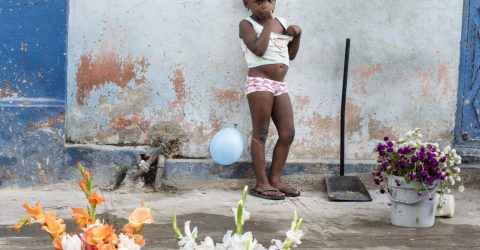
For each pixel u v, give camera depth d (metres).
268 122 6.32
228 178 6.64
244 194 2.20
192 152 6.64
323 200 6.37
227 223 5.39
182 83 6.58
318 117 6.82
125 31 6.44
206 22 6.55
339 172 6.80
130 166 6.46
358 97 6.87
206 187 6.61
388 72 6.89
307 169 6.76
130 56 6.47
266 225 5.36
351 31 6.79
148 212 2.13
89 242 2.02
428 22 6.89
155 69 6.52
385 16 6.83
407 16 6.86
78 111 6.43
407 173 5.32
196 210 5.79
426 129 6.96
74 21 6.35
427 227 5.43
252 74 6.28
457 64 6.96
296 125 6.79
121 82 6.48
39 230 4.97
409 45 6.89
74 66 6.39
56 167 6.32
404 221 5.43
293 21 6.69
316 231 5.23
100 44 6.41
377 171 5.63
